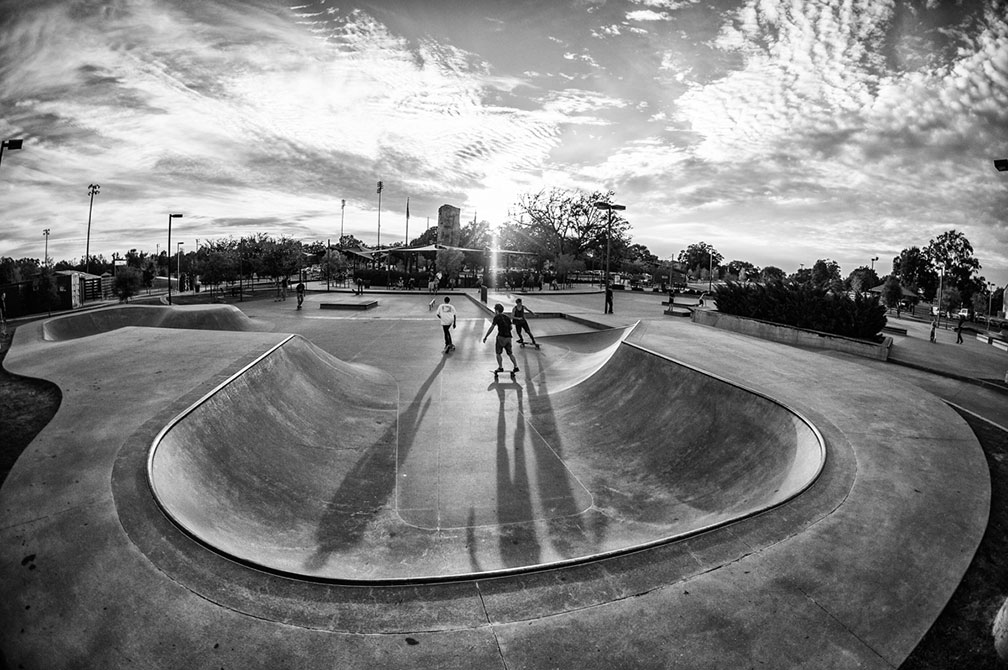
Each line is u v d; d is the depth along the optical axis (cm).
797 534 376
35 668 279
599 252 6731
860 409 632
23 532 367
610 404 844
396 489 584
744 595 319
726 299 1848
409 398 914
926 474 465
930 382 1034
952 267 5819
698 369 783
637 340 1074
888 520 392
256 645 284
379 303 2712
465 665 274
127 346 862
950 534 378
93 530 365
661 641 289
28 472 434
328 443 702
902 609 309
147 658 279
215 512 461
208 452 543
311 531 492
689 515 513
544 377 1070
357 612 308
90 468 435
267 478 566
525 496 571
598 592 324
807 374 809
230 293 3494
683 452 652
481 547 472
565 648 285
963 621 302
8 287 2281
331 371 966
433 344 1422
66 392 624
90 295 2950
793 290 1662
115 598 313
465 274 4744
